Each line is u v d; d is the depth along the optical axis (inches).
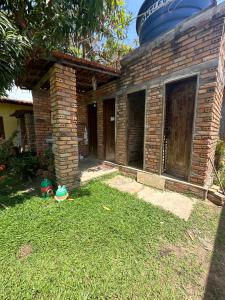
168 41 129.8
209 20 105.8
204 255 74.8
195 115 120.7
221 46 105.7
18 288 57.3
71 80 131.3
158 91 141.9
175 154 147.9
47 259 69.5
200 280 63.0
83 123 248.8
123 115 179.3
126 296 56.2
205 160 119.5
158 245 79.7
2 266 66.0
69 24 106.8
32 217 97.5
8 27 81.2
